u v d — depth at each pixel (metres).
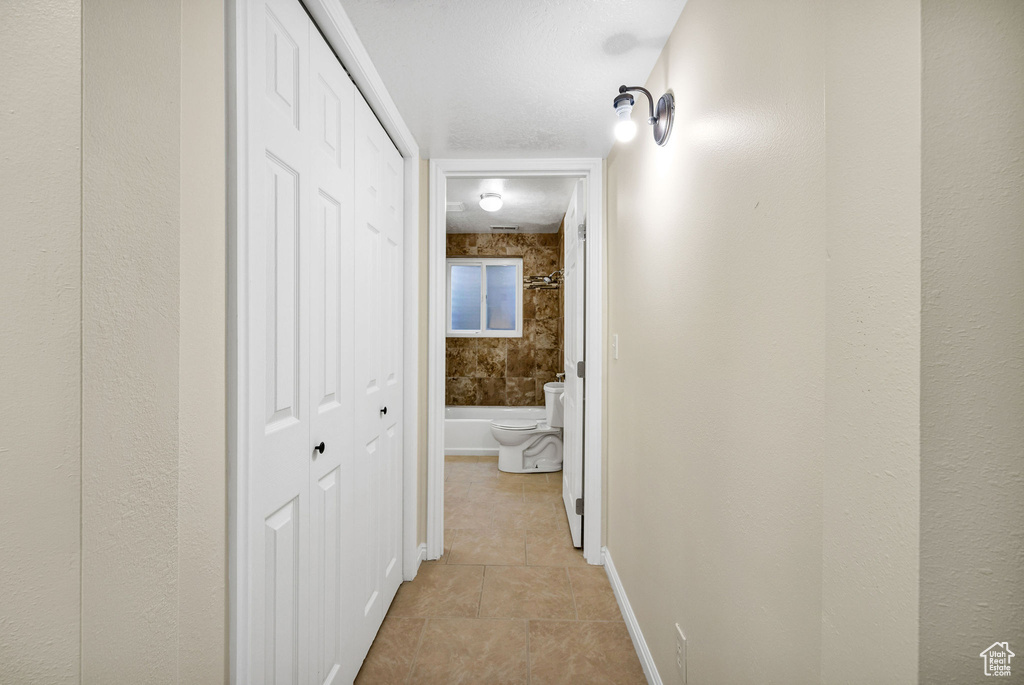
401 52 1.56
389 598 2.02
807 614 0.77
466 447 4.82
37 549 0.63
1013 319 0.52
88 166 0.63
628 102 1.51
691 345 1.27
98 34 0.64
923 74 0.52
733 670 1.03
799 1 0.78
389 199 2.01
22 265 0.63
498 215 4.74
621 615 2.00
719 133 1.10
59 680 0.64
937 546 0.52
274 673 1.05
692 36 1.27
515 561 2.49
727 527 1.06
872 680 0.59
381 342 1.89
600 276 2.47
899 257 0.55
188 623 0.79
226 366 0.89
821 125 0.73
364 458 1.67
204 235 0.82
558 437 4.20
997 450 0.52
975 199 0.52
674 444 1.40
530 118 2.04
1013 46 0.52
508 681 1.60
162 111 0.72
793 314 0.81
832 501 0.66
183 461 0.77
